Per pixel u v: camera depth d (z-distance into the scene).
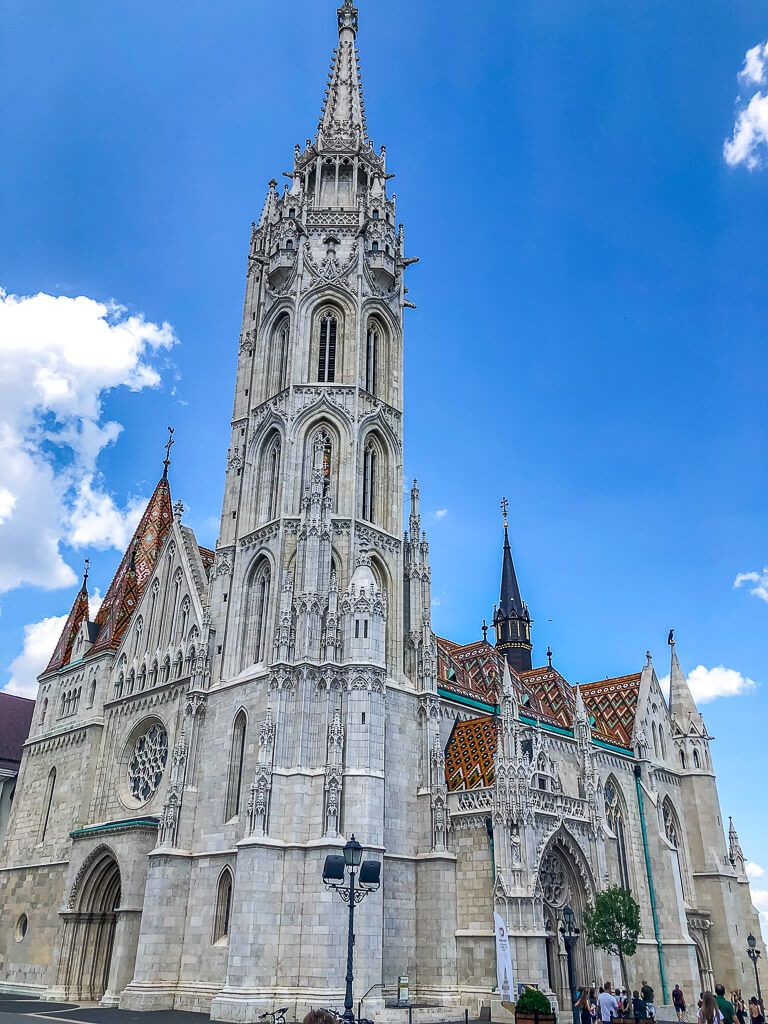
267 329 69.88
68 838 65.38
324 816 48.84
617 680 90.62
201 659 60.06
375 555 61.53
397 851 53.12
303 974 45.66
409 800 55.28
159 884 52.59
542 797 54.78
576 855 55.47
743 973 78.75
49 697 76.62
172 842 54.16
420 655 60.25
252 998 44.34
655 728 85.12
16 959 64.88
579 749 62.22
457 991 49.97
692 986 66.69
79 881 59.75
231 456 67.88
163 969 51.00
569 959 53.94
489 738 58.59
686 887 80.50
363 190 75.44
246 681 55.97
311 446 62.62
